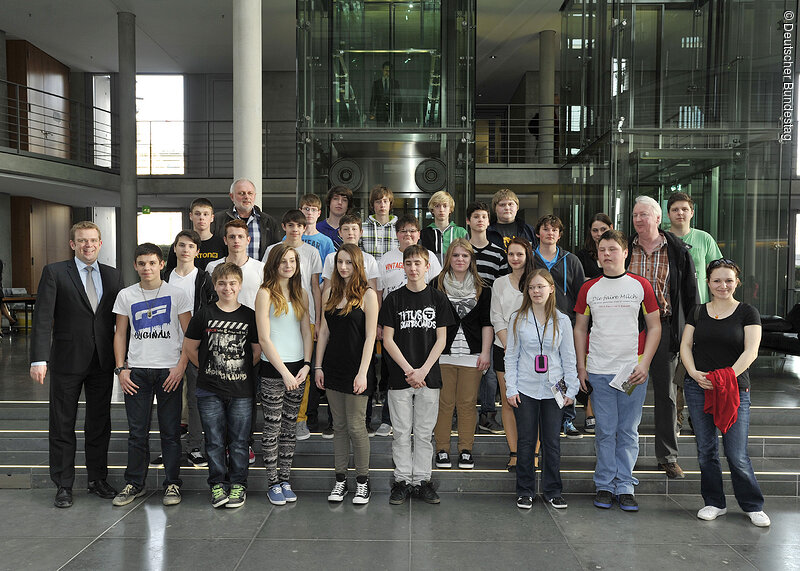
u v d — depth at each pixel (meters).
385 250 4.51
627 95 6.79
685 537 3.08
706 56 6.77
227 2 11.25
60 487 3.52
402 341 3.48
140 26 12.33
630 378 3.36
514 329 3.48
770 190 6.77
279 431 3.54
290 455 3.57
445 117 6.79
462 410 3.82
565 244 9.14
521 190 13.78
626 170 6.79
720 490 3.34
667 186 6.81
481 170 12.59
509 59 14.06
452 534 3.10
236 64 6.03
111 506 3.49
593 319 3.51
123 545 2.96
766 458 4.09
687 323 3.43
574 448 4.12
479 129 17.91
